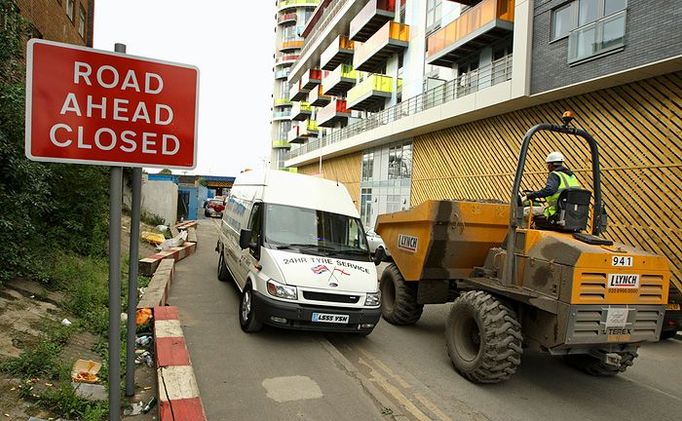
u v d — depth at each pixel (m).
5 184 5.92
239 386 4.60
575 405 4.81
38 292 6.05
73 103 2.56
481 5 17.70
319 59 45.97
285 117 73.81
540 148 14.60
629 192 11.59
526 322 4.94
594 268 4.29
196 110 2.90
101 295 6.57
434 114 19.22
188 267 11.78
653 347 7.62
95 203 9.61
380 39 27.38
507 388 5.13
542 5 13.81
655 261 4.57
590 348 4.65
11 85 5.93
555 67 13.27
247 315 6.30
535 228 5.27
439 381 5.18
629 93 11.88
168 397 3.64
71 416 3.61
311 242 6.76
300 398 4.42
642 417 4.63
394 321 7.50
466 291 5.85
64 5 14.48
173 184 23.19
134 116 2.72
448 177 19.86
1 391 3.65
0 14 5.98
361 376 5.12
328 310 5.89
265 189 7.35
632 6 11.08
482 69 17.92
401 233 7.29
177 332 5.12
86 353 4.93
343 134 33.06
